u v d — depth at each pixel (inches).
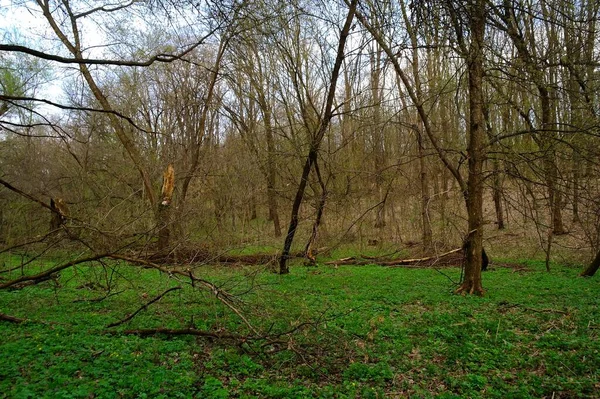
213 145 874.8
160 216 534.0
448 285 527.8
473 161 465.7
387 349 290.2
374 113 646.5
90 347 268.2
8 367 228.1
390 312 393.1
